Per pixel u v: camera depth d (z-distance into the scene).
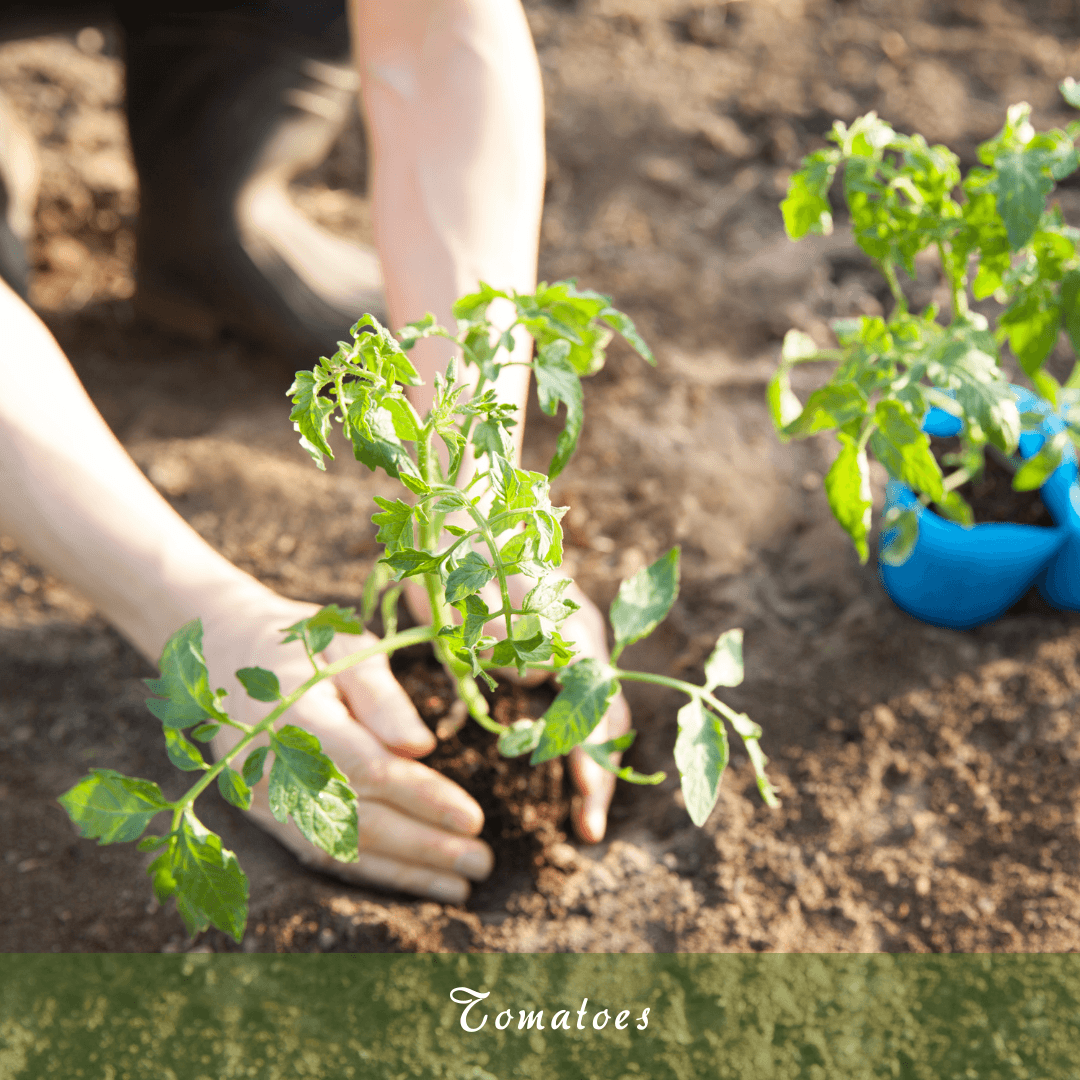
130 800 0.96
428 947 1.09
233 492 1.33
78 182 1.56
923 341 1.09
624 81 1.63
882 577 1.23
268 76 1.36
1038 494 1.20
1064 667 1.19
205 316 1.45
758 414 1.36
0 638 1.25
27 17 1.36
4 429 1.05
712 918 1.11
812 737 1.17
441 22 1.14
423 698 1.12
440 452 1.08
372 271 1.47
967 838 1.13
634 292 1.45
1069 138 1.05
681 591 1.26
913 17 1.73
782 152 1.56
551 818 1.12
